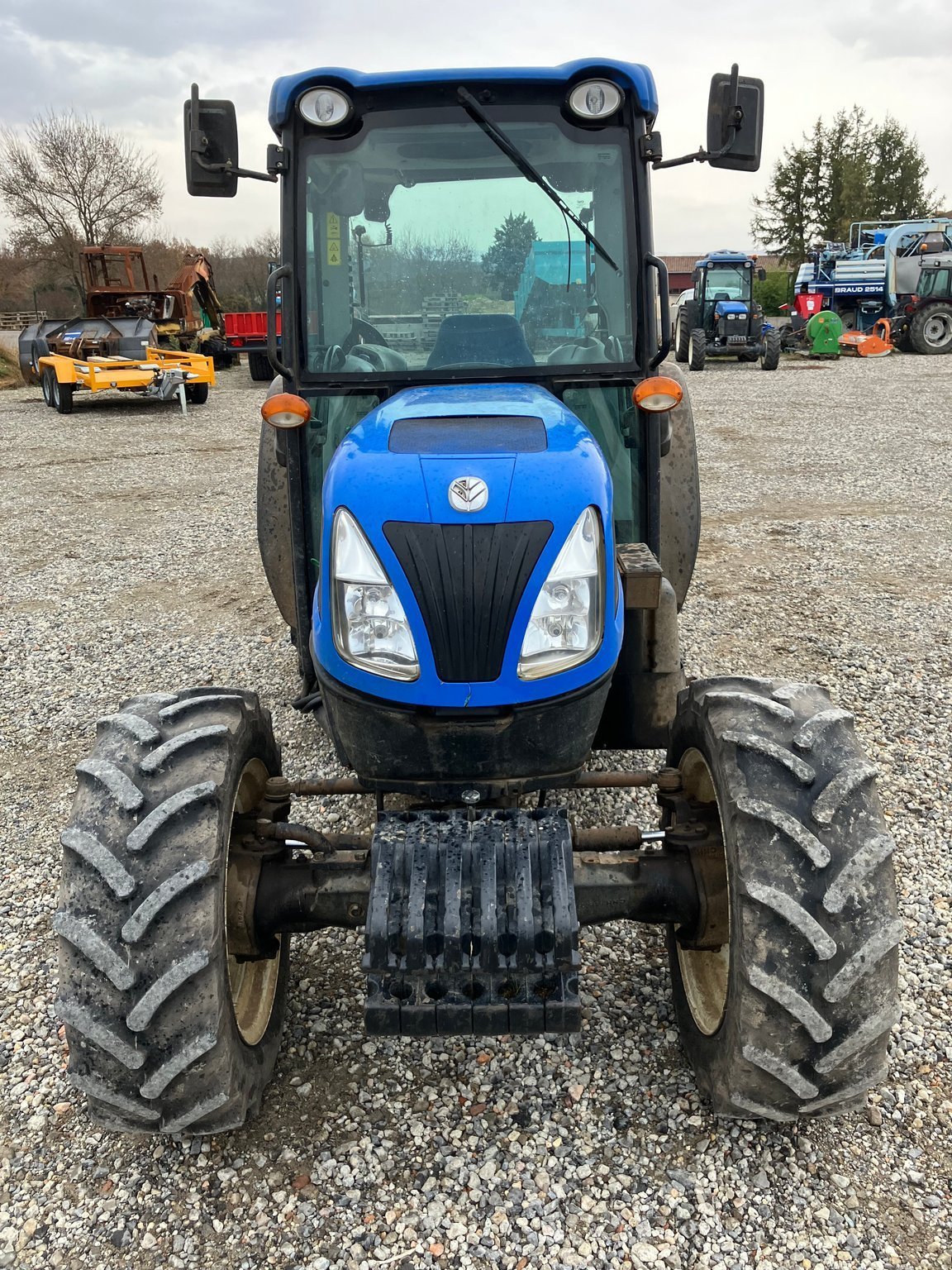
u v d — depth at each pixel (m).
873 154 47.66
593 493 2.39
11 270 42.31
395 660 2.29
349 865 2.48
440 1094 2.57
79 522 9.29
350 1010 2.88
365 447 2.50
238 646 5.82
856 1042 2.03
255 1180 2.34
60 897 2.11
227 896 2.40
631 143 3.12
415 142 3.14
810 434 12.77
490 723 2.29
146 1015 1.99
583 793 3.96
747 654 5.30
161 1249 2.19
